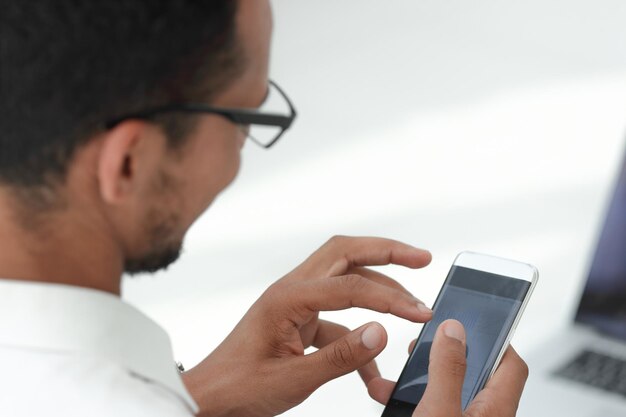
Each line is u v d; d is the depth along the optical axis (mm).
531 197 2799
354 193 2896
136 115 654
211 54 674
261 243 2689
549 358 1722
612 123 3164
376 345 1017
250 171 3021
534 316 2223
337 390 1670
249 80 721
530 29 3893
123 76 640
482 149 3078
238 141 750
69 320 651
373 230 2715
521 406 1584
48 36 623
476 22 3953
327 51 3789
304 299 1034
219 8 667
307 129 3254
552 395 1613
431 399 816
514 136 3131
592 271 1818
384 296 1003
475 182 2910
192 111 677
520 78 3531
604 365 1699
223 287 2484
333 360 1028
